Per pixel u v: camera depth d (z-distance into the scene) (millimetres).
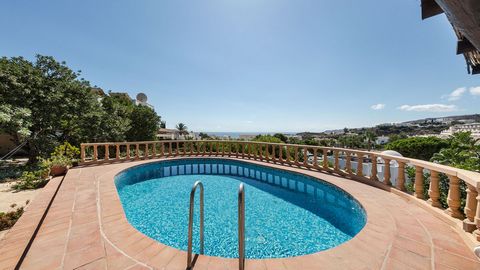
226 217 4875
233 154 11797
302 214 5035
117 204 4219
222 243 3730
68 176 6867
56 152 8500
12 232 3055
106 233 3004
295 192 6832
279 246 3645
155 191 6906
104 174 7184
